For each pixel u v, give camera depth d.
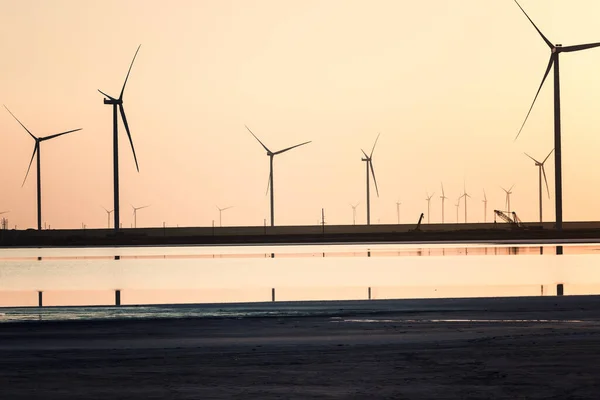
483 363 32.16
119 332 42.53
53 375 30.72
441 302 53.72
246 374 30.59
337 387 28.27
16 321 46.94
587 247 163.75
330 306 52.78
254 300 64.62
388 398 26.70
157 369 31.75
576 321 44.59
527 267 101.06
